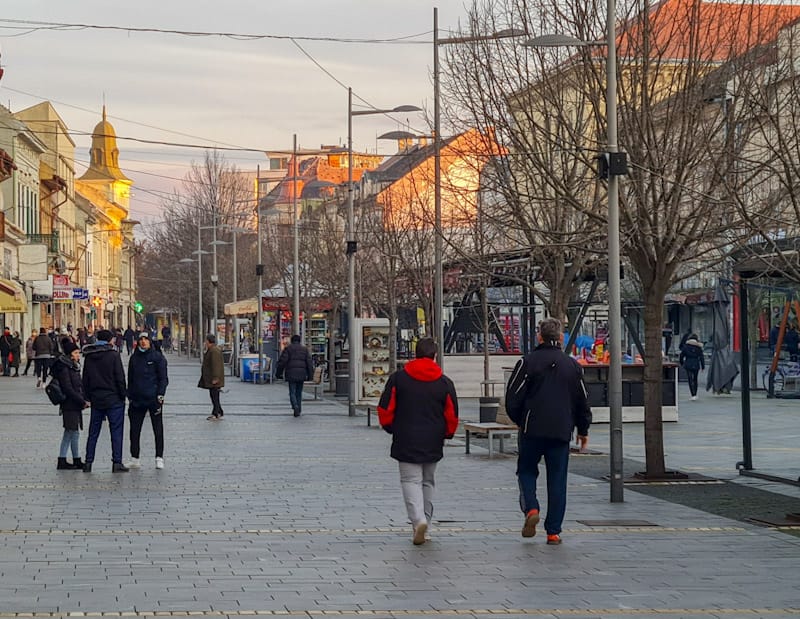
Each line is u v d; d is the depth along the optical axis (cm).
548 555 1191
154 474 1916
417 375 1272
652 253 1802
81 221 10750
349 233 3709
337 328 5903
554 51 2009
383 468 2022
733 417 3073
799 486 1698
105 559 1152
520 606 953
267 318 6431
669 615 929
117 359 1952
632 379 3005
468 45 2111
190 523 1395
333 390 4716
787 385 3381
